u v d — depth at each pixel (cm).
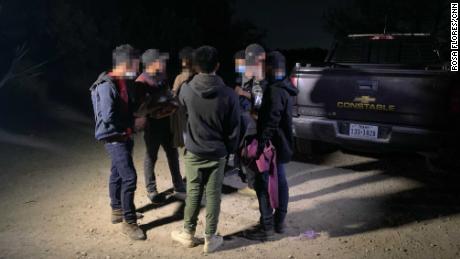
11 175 598
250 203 516
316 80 600
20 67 1127
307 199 531
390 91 546
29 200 516
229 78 1644
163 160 680
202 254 400
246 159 412
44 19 1238
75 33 1273
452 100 509
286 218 479
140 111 426
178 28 1598
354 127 579
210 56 372
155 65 470
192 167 391
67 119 952
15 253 396
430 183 582
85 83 1293
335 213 491
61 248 407
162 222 465
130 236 425
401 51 723
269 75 408
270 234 427
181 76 518
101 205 504
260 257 396
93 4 1445
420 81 527
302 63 749
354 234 441
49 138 795
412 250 408
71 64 1295
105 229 446
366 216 482
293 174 621
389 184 580
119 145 414
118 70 404
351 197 536
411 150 556
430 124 529
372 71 556
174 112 452
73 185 566
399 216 481
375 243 421
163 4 1772
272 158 411
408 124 543
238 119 385
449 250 407
